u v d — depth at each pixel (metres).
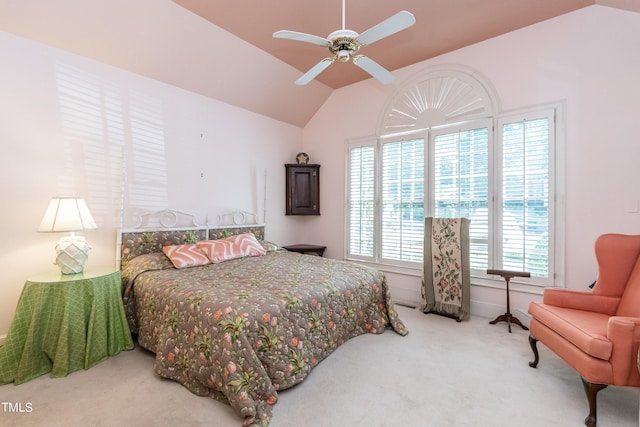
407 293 3.97
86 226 2.45
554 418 1.73
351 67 4.00
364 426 1.66
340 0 2.64
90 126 2.90
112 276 2.47
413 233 3.93
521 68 3.17
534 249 3.11
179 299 2.11
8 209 2.47
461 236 3.40
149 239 3.23
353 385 2.05
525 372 2.22
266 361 1.88
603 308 2.17
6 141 2.45
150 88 3.33
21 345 2.10
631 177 2.66
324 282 2.48
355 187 4.52
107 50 2.89
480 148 3.42
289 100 4.55
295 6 2.76
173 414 1.74
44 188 2.64
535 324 2.25
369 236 4.36
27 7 2.37
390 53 3.65
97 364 2.28
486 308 3.38
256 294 2.09
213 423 1.67
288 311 2.04
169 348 2.08
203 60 3.41
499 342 2.74
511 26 3.12
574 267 2.90
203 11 2.85
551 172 3.00
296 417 1.73
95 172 2.94
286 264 3.14
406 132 4.00
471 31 3.20
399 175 4.06
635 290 2.04
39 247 2.62
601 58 2.78
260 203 4.55
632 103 2.66
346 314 2.59
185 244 3.29
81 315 2.23
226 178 4.11
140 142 3.26
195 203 3.76
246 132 4.35
